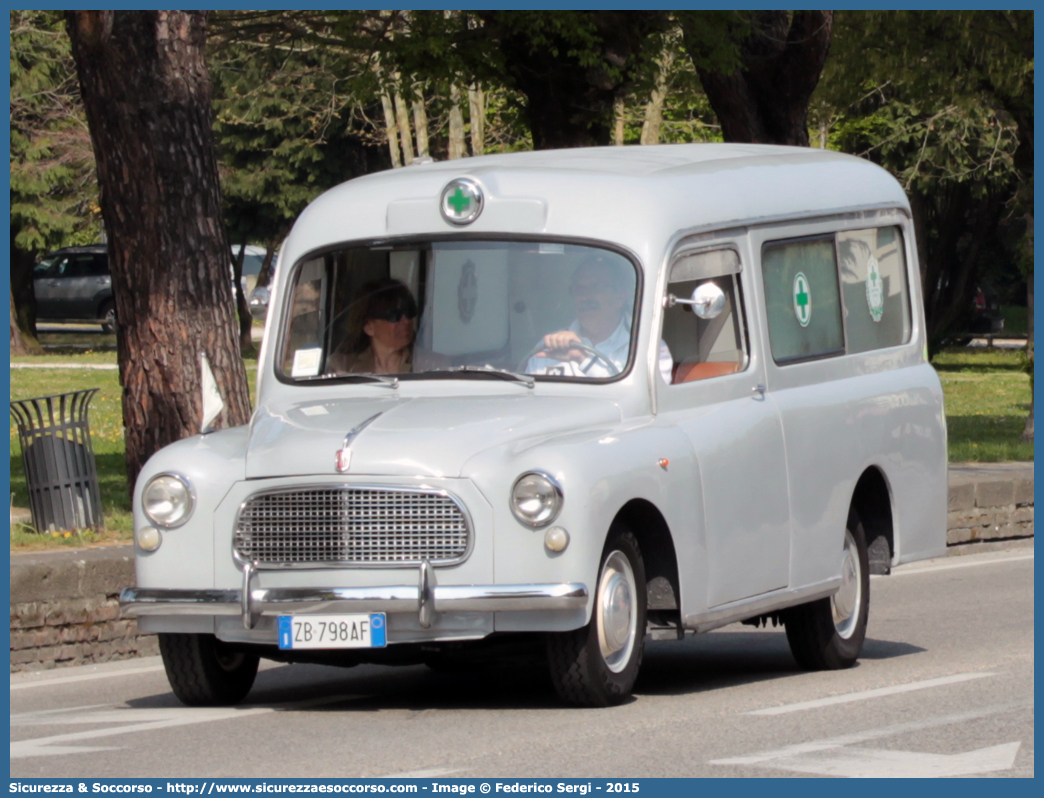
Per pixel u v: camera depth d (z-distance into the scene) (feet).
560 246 36.86
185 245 61.00
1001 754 28.50
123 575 46.26
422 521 32.30
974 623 49.62
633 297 36.14
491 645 34.04
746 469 37.70
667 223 36.94
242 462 33.83
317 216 39.24
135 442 61.62
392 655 34.04
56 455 59.16
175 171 60.70
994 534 71.82
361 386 37.19
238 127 206.08
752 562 37.86
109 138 60.70
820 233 42.70
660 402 35.91
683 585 35.06
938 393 47.01
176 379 60.95
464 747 29.53
